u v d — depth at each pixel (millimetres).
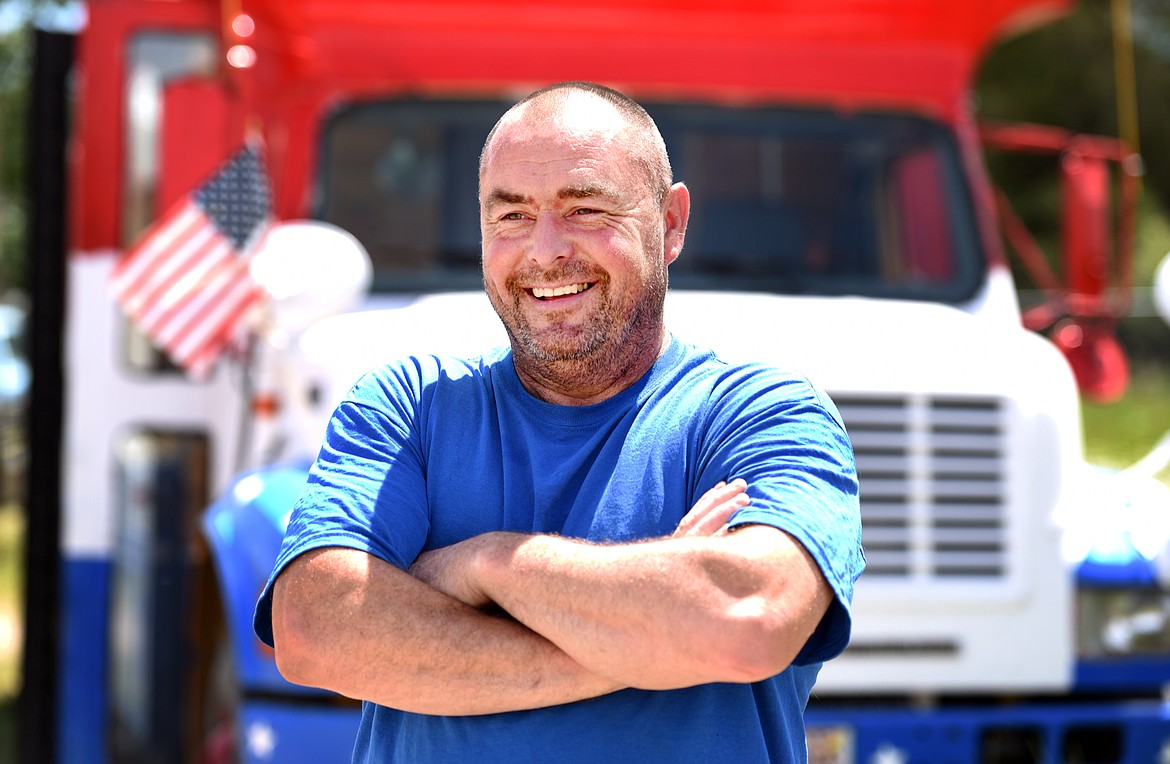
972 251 6277
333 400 4836
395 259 6012
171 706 6062
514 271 2645
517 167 2625
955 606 4648
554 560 2436
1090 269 6453
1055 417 4801
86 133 6121
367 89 6152
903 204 6340
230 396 5906
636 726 2467
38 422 6379
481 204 2725
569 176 2598
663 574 2359
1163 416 13914
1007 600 4672
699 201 6223
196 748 5906
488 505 2641
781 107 6340
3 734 8039
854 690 4625
